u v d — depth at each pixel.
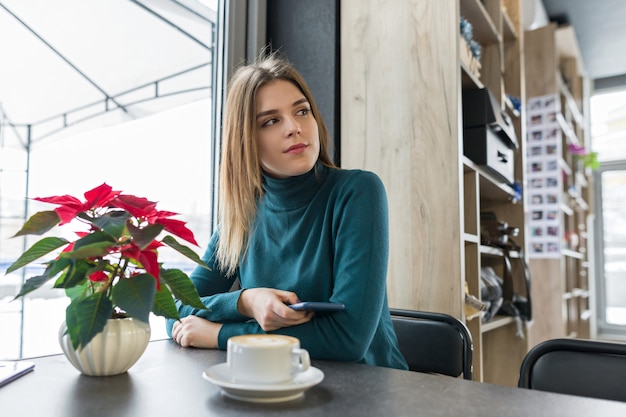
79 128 1.46
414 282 1.65
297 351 0.68
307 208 1.18
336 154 1.86
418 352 1.33
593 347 0.92
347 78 1.86
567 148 4.08
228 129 1.22
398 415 0.59
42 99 1.37
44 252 0.83
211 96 1.89
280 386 0.64
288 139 1.13
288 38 1.97
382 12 1.81
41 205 1.35
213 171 1.86
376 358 1.12
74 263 0.76
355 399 0.66
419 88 1.71
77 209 0.80
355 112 1.83
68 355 0.80
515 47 2.61
